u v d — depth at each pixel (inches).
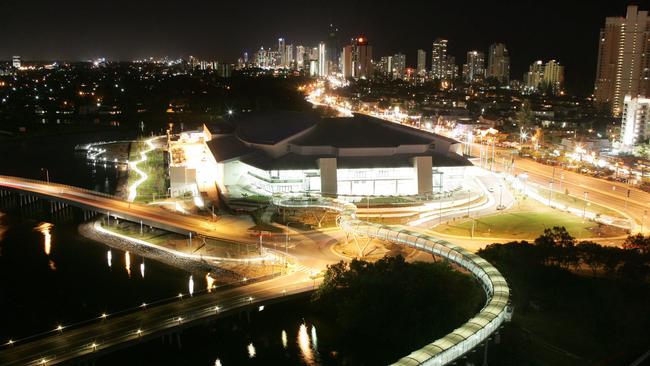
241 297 5905.5
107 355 5246.1
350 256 7150.6
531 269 6127.0
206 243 7805.1
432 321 5142.7
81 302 6338.6
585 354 4852.4
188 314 5506.9
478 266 5610.2
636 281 6043.3
